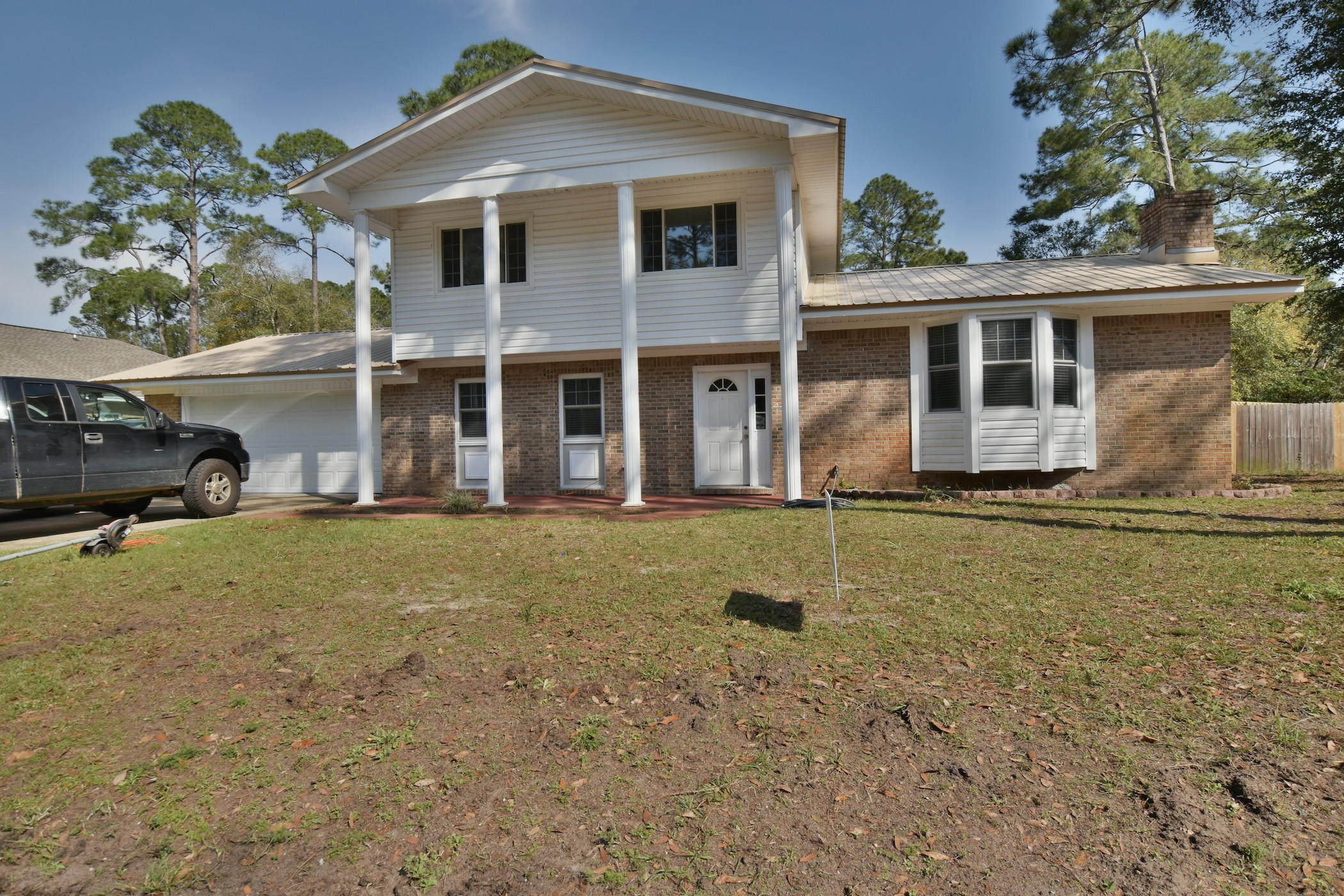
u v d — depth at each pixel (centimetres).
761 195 1255
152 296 4241
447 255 1388
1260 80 2405
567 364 1421
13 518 1138
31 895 258
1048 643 455
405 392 1490
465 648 478
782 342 1136
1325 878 240
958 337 1227
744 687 400
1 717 391
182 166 4059
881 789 304
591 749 344
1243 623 478
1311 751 317
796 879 252
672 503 1205
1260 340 2267
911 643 460
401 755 344
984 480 1249
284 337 2123
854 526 880
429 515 1128
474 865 265
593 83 1128
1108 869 251
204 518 1099
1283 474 1628
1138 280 1207
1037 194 2805
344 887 258
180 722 383
